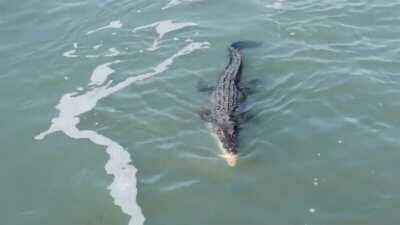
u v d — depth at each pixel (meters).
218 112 12.55
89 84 13.97
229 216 10.20
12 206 10.89
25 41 15.99
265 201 10.43
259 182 10.82
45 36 16.17
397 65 13.65
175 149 11.77
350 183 10.68
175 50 15.05
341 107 12.47
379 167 10.96
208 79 13.85
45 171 11.62
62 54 15.26
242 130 12.03
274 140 11.73
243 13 16.58
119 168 11.45
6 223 10.52
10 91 14.03
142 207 10.52
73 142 12.23
